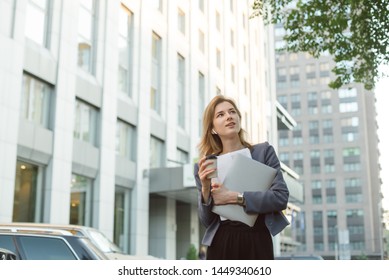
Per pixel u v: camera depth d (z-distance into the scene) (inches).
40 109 690.8
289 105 5029.5
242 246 103.0
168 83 1075.9
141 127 944.9
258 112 1793.8
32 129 653.9
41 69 684.1
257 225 103.5
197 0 1296.8
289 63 5103.3
